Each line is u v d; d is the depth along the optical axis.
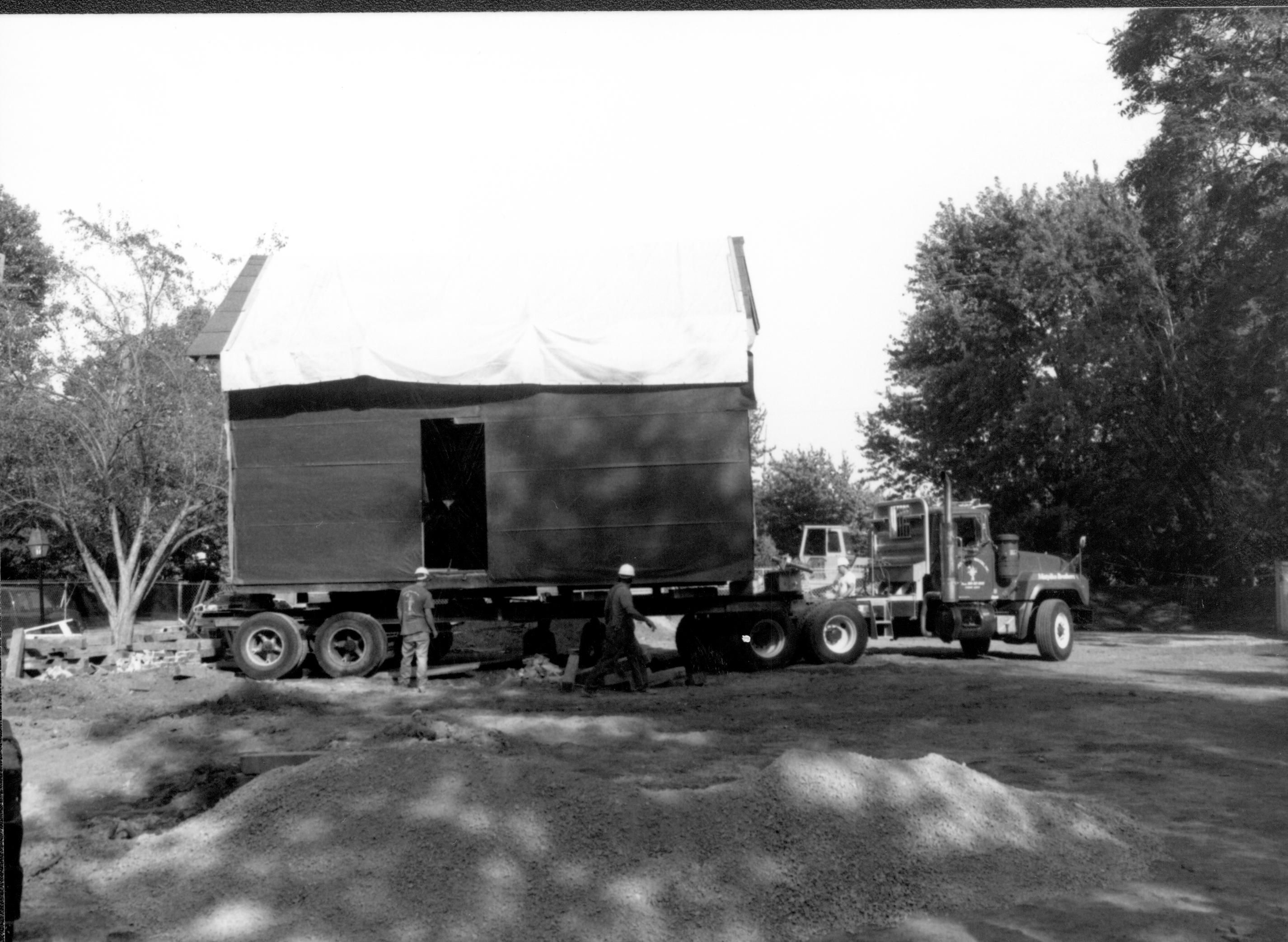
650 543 20.33
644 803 8.03
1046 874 7.85
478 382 20.25
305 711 16.14
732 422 20.34
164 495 31.28
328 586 20.62
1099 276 38.34
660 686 19.11
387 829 7.73
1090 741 13.29
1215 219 32.06
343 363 20.23
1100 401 37.25
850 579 26.38
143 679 20.64
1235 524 35.88
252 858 7.66
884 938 6.88
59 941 6.83
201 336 20.95
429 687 19.19
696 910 7.06
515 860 7.41
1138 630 36.66
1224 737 13.60
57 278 31.23
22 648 22.00
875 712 15.74
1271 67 29.75
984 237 43.91
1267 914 7.21
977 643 24.19
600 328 20.25
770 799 8.09
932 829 8.07
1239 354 33.19
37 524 32.47
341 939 6.75
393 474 20.58
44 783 11.75
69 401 29.98
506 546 20.39
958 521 23.50
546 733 13.96
